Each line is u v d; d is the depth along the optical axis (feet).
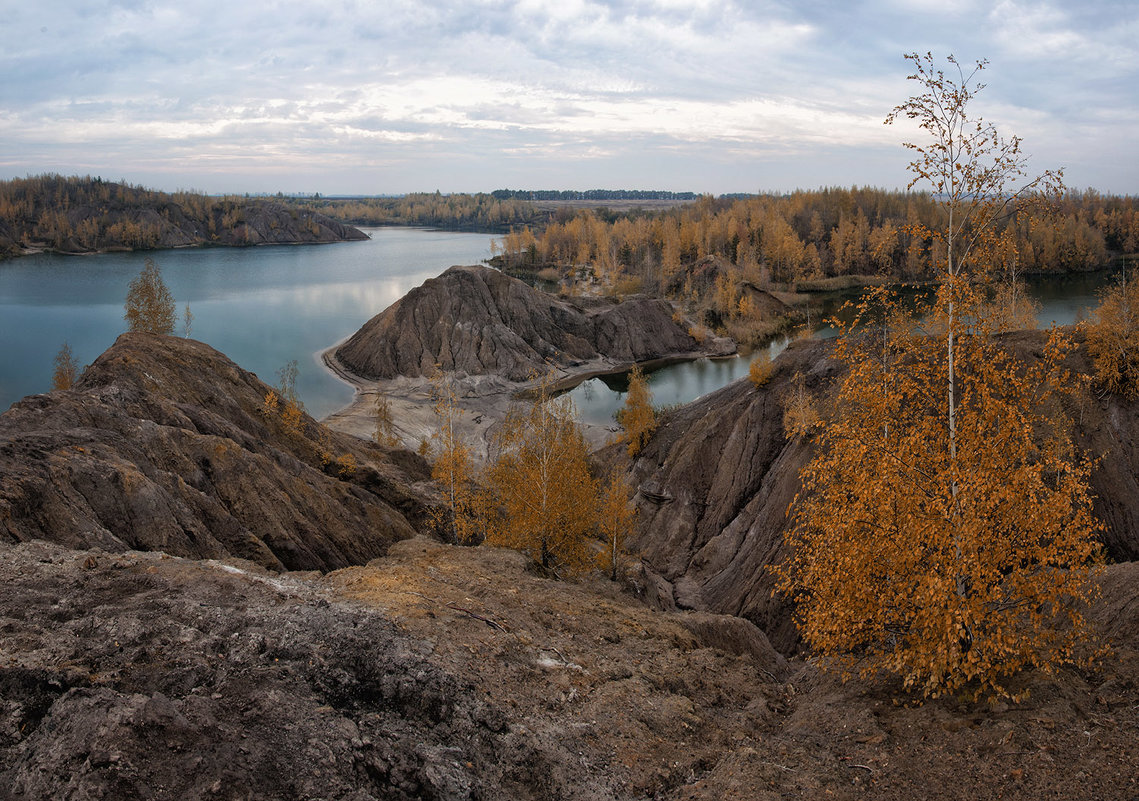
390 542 117.50
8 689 31.96
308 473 120.78
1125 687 38.19
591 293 547.90
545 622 58.29
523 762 35.47
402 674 38.93
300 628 42.14
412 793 30.48
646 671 51.60
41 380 299.58
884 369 46.37
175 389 136.05
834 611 42.70
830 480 46.78
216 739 29.66
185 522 80.07
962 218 45.39
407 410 276.82
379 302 522.06
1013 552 40.78
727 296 442.09
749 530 132.36
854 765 36.06
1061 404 113.80
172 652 37.78
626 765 37.81
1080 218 548.31
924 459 43.50
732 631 76.13
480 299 367.25
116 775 26.27
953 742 35.83
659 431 188.44
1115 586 53.93
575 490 99.14
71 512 66.49
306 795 27.94
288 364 342.44
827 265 576.20
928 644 38.83
